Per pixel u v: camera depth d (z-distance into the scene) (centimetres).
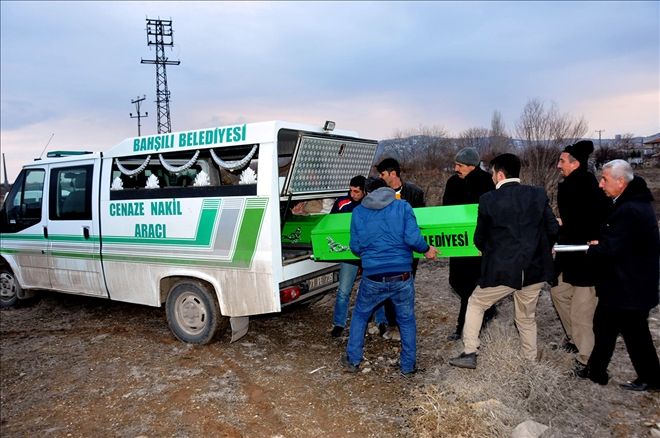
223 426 379
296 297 499
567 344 466
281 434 364
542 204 390
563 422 355
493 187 493
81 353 548
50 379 484
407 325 445
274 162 465
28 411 422
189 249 519
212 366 492
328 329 596
